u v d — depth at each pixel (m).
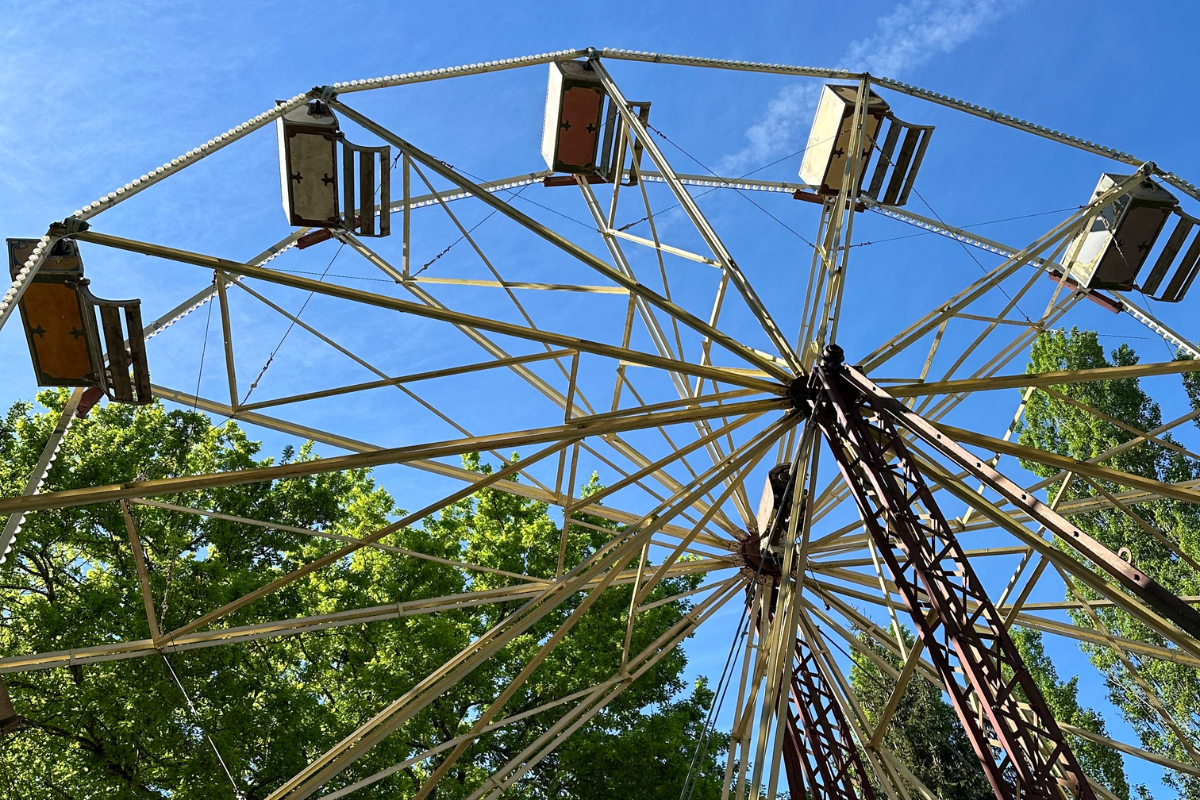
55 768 20.50
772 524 15.96
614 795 22.25
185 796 18.41
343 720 22.09
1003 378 14.13
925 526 11.70
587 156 17.95
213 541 24.52
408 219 15.45
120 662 19.42
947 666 10.84
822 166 18.94
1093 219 17.28
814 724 15.75
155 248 11.77
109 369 13.38
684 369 13.92
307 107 14.65
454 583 24.80
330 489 28.89
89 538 22.50
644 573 17.77
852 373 13.13
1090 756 31.92
